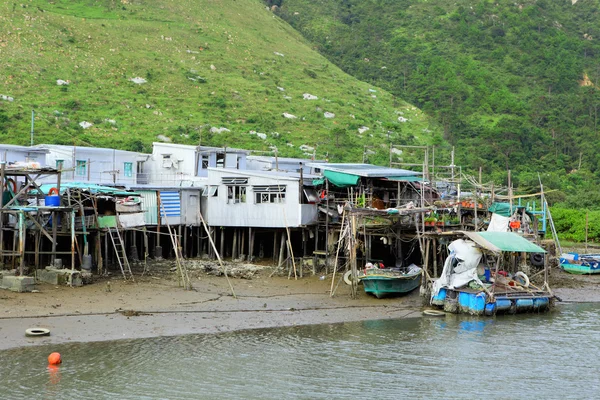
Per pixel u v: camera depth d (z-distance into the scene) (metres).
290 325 32.75
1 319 30.12
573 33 193.50
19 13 141.88
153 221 48.78
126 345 28.27
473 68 166.62
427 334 32.16
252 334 30.95
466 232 38.16
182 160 63.38
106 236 41.97
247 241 52.16
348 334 31.67
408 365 27.41
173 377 24.97
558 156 122.56
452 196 51.50
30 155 51.91
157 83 130.25
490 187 50.47
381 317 35.12
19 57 122.94
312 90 145.50
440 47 180.50
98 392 23.20
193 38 159.88
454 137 128.00
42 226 38.53
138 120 108.44
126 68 133.62
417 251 47.00
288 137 111.69
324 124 124.00
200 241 52.22
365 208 40.16
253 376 25.44
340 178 46.00
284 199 47.06
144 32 154.75
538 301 38.06
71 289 36.38
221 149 64.44
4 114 93.50
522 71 169.00
